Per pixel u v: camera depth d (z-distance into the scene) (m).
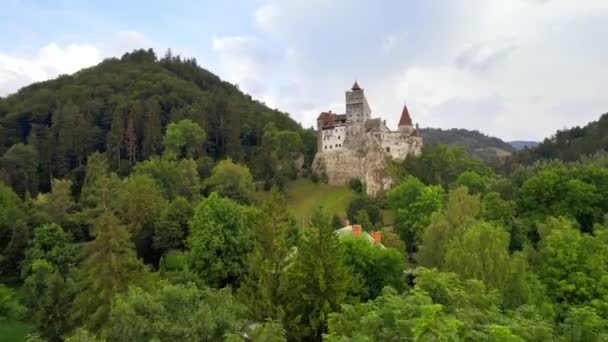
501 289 35.84
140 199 81.25
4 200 83.81
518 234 64.44
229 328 26.66
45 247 69.12
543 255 43.50
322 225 40.50
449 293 27.25
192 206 87.69
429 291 27.89
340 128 160.75
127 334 24.09
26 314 48.41
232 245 61.62
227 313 27.67
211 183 118.19
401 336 21.09
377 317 23.28
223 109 163.38
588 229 66.12
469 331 21.91
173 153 137.50
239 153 149.00
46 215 80.50
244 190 115.00
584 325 26.75
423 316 21.27
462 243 42.09
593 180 69.88
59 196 87.31
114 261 40.03
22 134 157.38
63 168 133.12
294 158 165.75
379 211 112.94
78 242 80.50
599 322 26.91
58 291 43.78
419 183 105.12
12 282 68.56
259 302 37.97
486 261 37.75
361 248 48.25
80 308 39.75
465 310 24.78
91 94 181.00
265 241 40.09
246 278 41.06
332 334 24.55
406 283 49.09
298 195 142.25
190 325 25.02
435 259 53.16
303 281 38.31
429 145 171.25
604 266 37.59
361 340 21.53
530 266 44.25
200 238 60.88
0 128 147.00
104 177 89.06
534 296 35.84
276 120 193.50
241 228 64.44
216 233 61.12
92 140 148.12
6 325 49.31
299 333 36.66
